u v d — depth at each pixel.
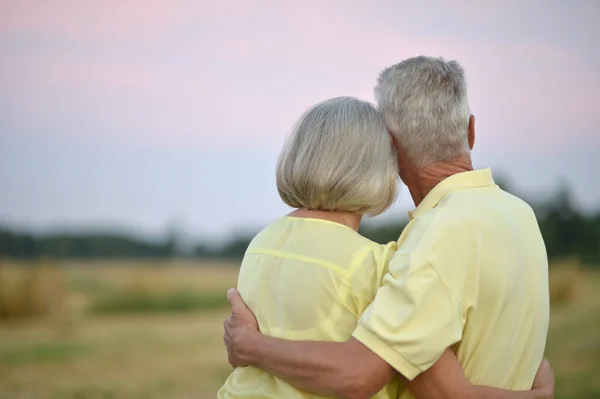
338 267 1.90
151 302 16.12
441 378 1.79
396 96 2.04
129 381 9.16
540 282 2.01
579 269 15.72
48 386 8.87
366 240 1.98
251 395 1.92
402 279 1.79
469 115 2.08
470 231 1.86
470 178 2.03
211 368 10.12
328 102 2.05
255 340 1.91
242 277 2.07
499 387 1.92
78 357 10.77
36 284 14.40
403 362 1.75
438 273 1.79
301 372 1.81
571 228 18.45
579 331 10.67
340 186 1.95
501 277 1.87
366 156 1.97
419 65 2.04
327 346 1.80
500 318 1.89
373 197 1.98
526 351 1.98
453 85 2.02
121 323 14.02
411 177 2.11
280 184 2.04
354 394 1.76
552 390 2.02
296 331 1.89
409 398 1.93
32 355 10.93
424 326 1.75
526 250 1.99
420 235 1.86
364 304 1.88
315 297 1.88
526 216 2.05
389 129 2.07
